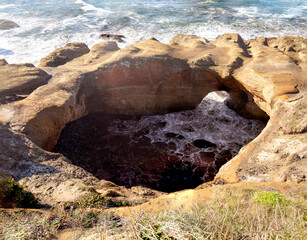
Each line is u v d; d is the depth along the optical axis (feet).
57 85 68.64
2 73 72.79
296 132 47.37
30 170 42.70
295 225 12.19
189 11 164.45
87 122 79.15
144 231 11.62
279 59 77.05
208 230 11.32
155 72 78.48
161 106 85.51
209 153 74.08
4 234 18.74
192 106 87.20
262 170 41.50
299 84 63.36
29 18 156.25
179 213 12.64
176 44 91.50
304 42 90.89
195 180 65.62
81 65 82.64
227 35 95.04
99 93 79.05
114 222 19.95
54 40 128.67
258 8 169.89
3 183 31.07
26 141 49.57
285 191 28.55
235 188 29.25
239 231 11.36
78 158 69.51
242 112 86.07
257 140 51.06
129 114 84.58
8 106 60.18
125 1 185.57
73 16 159.43
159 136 79.30
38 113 57.98
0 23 139.85
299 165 38.78
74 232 19.57
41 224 20.22
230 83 77.05
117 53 81.20
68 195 34.65
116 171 67.72
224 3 179.73
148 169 68.85
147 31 137.49
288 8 169.78
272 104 59.98
